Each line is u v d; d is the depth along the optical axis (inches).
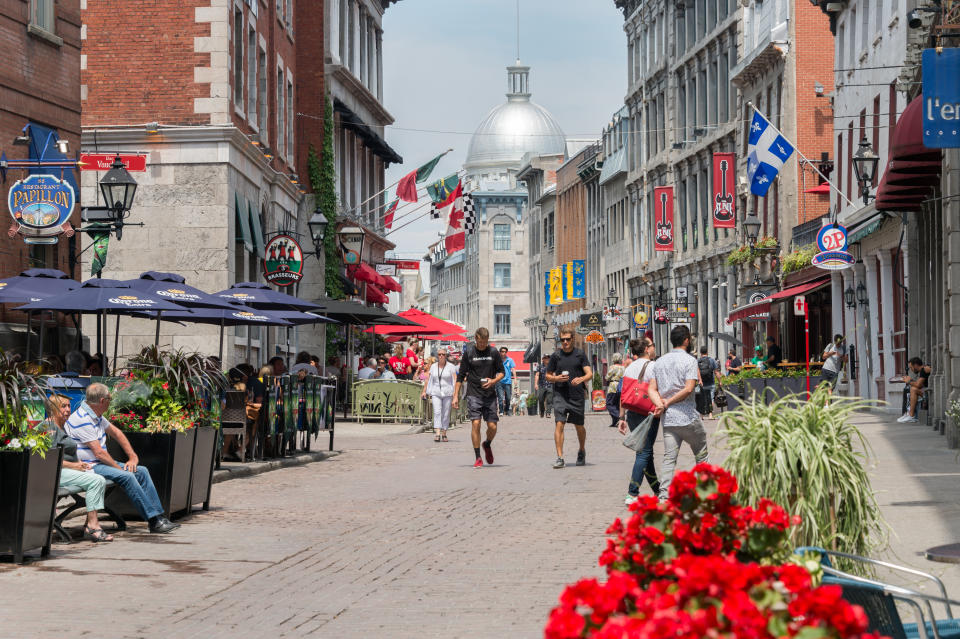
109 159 1277.1
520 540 536.7
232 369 943.7
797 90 2034.9
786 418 376.5
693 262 2583.7
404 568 467.2
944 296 1020.5
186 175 1331.2
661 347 2869.1
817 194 2030.0
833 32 1775.3
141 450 603.5
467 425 1674.5
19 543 479.2
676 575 170.6
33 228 917.2
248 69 1534.2
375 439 1299.2
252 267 1497.3
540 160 4795.8
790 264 1894.7
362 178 2571.4
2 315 970.7
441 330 2256.4
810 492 362.6
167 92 1354.6
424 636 349.4
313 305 1131.3
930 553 310.8
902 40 1363.2
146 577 451.8
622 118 3287.4
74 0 1063.6
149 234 1332.4
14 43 972.6
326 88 2094.0
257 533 569.0
